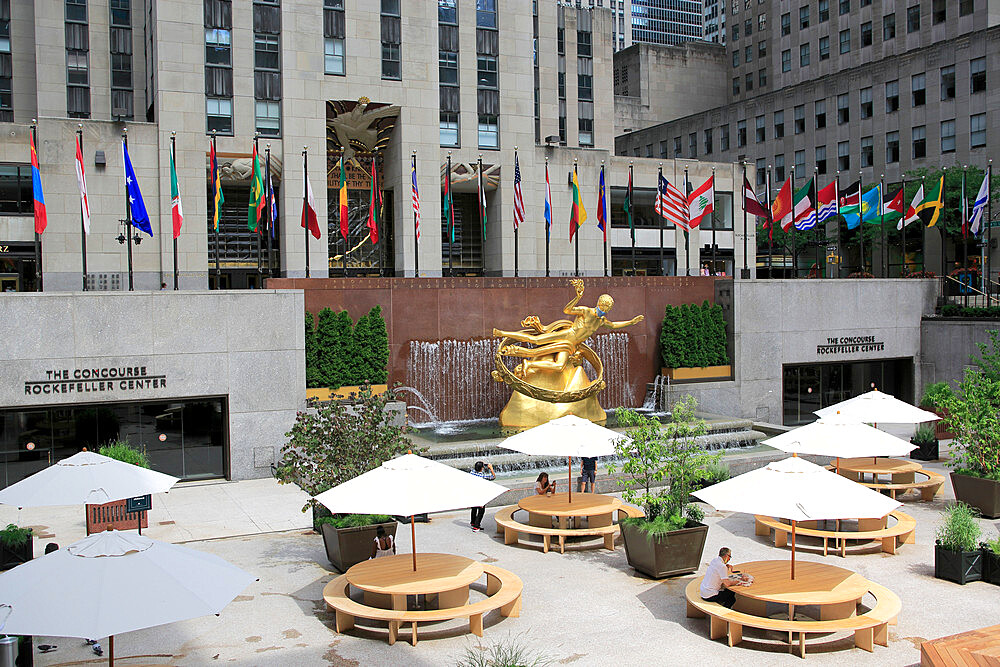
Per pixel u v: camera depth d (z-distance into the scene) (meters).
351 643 13.92
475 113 48.84
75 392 25.22
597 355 33.19
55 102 50.00
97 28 51.00
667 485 25.14
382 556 16.92
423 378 31.98
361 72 45.62
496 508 22.97
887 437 21.05
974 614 15.21
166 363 26.19
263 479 27.25
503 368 30.69
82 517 22.39
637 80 100.50
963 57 65.00
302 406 27.86
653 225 55.72
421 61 46.97
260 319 27.20
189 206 42.69
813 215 39.66
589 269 51.75
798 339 37.50
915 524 19.83
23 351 24.66
